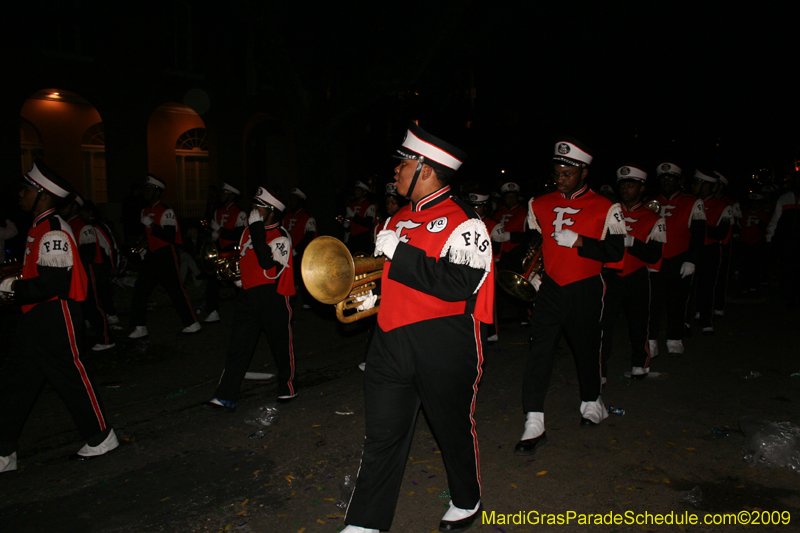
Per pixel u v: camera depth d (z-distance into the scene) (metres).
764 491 3.52
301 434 4.50
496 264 7.70
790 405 4.94
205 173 19.84
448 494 3.55
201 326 8.27
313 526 3.22
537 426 4.18
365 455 2.93
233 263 5.73
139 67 15.88
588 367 4.39
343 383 5.81
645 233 5.22
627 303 5.62
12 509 3.45
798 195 9.24
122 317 8.95
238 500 3.51
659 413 4.82
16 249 10.95
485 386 5.64
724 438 4.28
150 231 7.37
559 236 3.94
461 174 22.12
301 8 9.77
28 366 3.89
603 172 17.47
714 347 6.94
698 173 7.29
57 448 4.35
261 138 21.39
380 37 9.88
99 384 5.80
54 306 3.85
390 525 3.02
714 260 7.45
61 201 3.96
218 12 17.27
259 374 5.97
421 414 4.85
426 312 2.78
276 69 10.24
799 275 9.31
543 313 4.25
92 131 17.27
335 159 22.11
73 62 14.53
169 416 4.94
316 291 2.80
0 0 7.81
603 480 3.70
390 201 6.50
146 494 3.61
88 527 3.25
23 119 15.66
